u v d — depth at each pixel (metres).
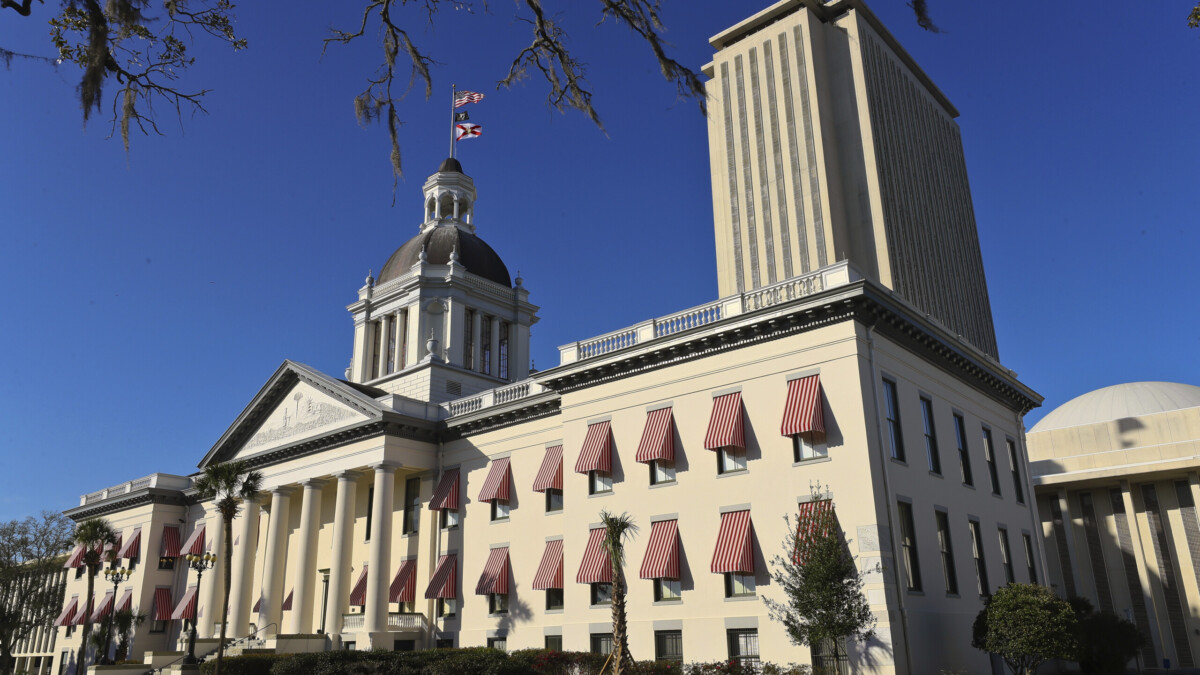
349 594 46.47
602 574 34.28
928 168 105.50
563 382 39.12
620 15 11.82
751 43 102.88
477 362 59.47
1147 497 53.12
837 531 28.61
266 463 52.06
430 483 46.22
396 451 45.00
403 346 59.53
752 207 97.19
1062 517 55.56
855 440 29.23
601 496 36.12
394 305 60.88
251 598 50.19
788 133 96.25
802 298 31.33
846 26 98.81
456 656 32.09
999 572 35.44
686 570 32.47
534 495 40.84
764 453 31.59
